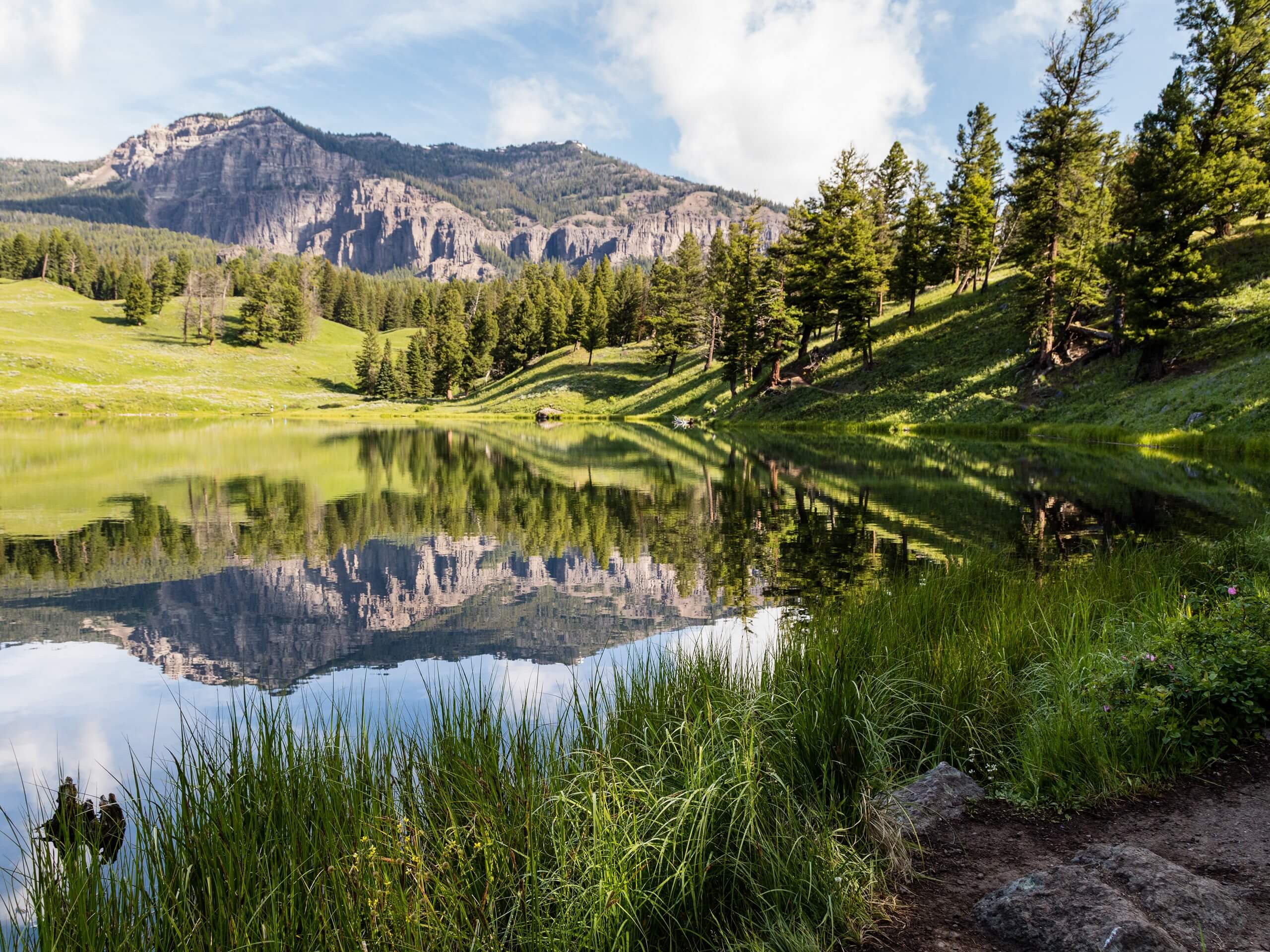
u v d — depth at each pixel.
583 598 9.67
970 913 3.02
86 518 15.60
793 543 13.00
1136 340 33.38
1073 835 3.61
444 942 2.95
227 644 7.84
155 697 6.30
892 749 4.55
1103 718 4.51
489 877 3.08
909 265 55.66
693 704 4.56
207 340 121.00
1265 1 34.47
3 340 88.69
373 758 3.88
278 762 3.50
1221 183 31.02
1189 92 33.22
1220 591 6.59
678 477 23.69
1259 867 3.10
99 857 3.24
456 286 143.50
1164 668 4.71
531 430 55.06
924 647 5.66
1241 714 4.45
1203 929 2.65
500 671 6.86
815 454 31.88
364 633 8.22
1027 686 5.23
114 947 2.74
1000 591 7.41
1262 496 16.44
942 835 3.72
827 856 3.36
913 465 26.12
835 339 58.94
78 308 130.12
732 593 9.77
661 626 8.34
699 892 3.24
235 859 3.12
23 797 4.53
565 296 110.50
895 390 48.00
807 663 5.16
